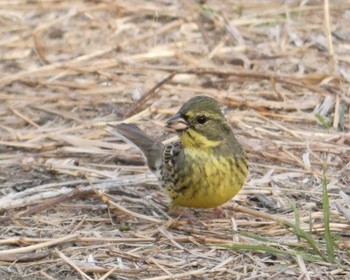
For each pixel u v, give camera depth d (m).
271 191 11.96
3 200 11.59
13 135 13.59
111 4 17.31
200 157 10.92
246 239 10.79
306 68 15.24
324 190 10.27
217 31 16.50
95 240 10.80
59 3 17.61
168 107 14.20
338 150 12.93
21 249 10.55
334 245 10.32
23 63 15.81
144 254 10.54
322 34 16.30
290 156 12.79
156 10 17.09
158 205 11.72
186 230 11.12
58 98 14.59
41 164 12.81
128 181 12.02
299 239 10.64
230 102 14.14
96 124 13.79
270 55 15.62
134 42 16.31
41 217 11.41
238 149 11.06
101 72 15.22
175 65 15.58
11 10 17.47
